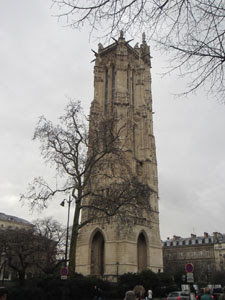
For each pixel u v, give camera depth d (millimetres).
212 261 130375
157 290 51500
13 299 30781
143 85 85688
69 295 36000
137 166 74312
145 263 65438
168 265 106062
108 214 35312
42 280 36125
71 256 34312
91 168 38250
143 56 92562
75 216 36094
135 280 50188
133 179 39719
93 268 63531
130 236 61531
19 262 59594
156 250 68500
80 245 65812
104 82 85250
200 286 71812
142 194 37844
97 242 66312
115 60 85125
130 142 71500
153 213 70562
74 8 7059
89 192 37438
